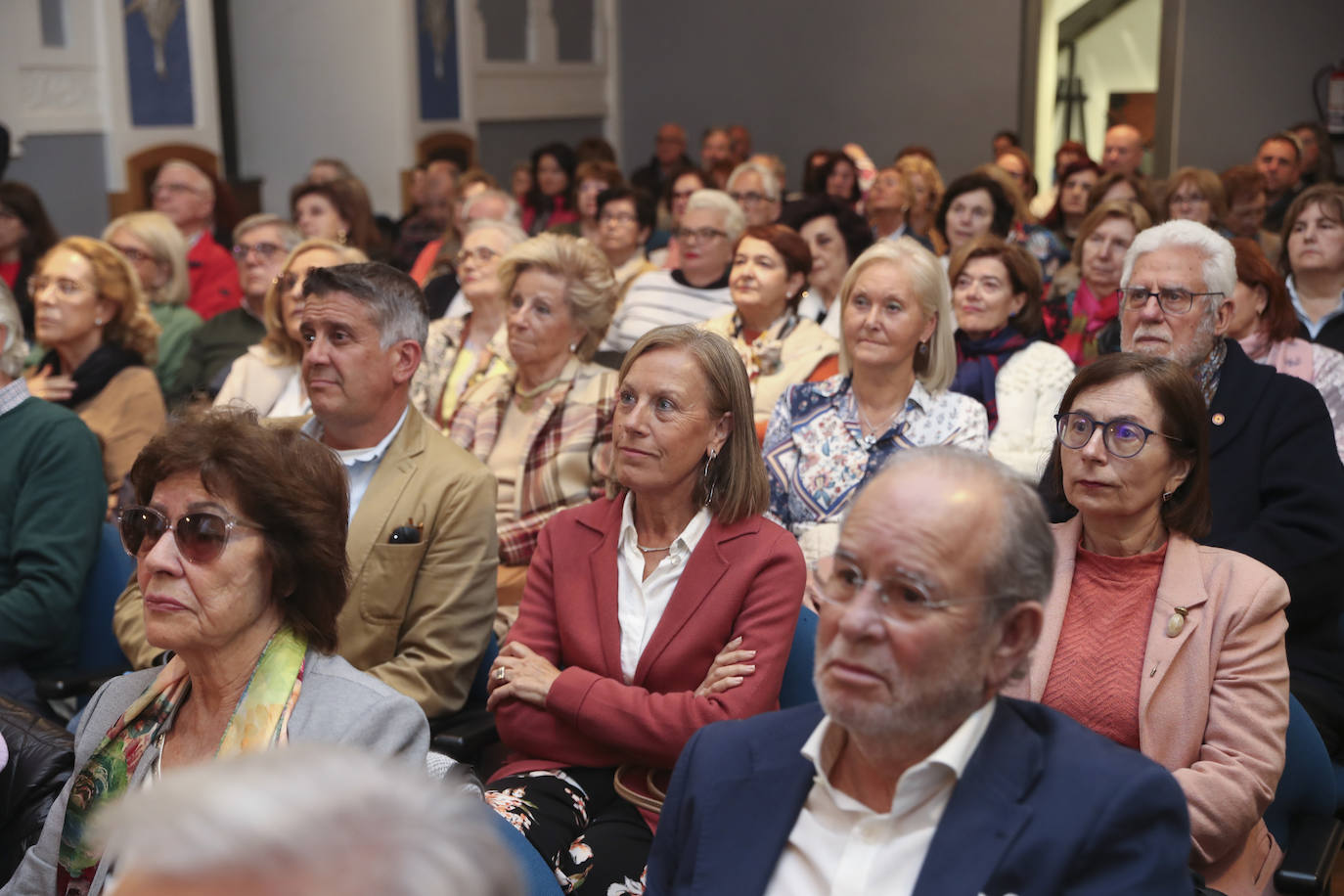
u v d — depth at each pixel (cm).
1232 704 200
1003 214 620
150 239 528
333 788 65
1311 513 271
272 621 186
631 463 237
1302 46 1072
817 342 419
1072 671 211
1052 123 1162
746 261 418
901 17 1203
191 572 176
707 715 220
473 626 265
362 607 261
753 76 1288
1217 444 284
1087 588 217
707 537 238
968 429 314
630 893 212
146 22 929
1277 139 844
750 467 240
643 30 1334
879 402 319
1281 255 457
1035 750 140
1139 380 209
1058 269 619
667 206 873
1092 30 1132
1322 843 199
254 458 179
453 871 65
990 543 134
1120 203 487
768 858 143
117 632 279
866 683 135
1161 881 133
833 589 139
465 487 268
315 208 654
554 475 333
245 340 509
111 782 184
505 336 415
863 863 139
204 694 186
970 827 134
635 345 243
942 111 1198
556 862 215
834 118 1253
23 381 307
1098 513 211
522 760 239
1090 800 134
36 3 854
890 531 135
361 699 182
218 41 1122
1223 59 1090
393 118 1095
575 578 246
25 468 298
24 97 849
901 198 702
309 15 1116
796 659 236
